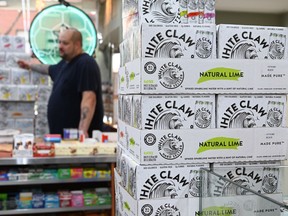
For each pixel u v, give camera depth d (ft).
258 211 4.31
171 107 4.58
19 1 22.07
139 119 4.59
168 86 4.54
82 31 16.56
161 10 4.68
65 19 16.35
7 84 13.88
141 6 4.63
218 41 4.69
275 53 4.85
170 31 4.52
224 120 4.74
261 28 4.80
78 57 13.33
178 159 4.63
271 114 4.87
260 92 4.81
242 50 4.75
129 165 4.93
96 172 10.60
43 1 19.98
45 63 16.10
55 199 10.43
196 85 4.62
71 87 13.21
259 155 4.86
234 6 21.81
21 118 14.14
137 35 4.66
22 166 10.50
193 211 4.69
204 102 4.66
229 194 4.51
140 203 4.56
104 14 21.42
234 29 4.71
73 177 10.47
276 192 4.90
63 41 13.15
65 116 13.35
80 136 11.61
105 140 11.40
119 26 18.65
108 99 20.65
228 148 4.76
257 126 4.83
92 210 10.83
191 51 4.60
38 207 10.32
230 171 4.76
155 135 4.55
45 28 16.15
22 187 10.87
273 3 21.06
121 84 5.70
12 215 10.45
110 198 10.77
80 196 10.59
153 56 4.51
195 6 4.78
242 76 4.75
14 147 10.30
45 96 14.64
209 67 4.64
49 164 10.48
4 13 22.35
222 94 4.71
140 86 4.50
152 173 4.57
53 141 11.34
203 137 4.67
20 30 22.66
